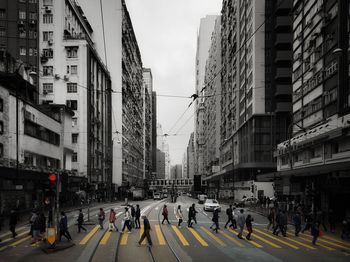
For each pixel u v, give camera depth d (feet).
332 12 92.07
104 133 244.42
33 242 57.26
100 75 233.76
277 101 189.78
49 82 198.59
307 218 71.72
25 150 119.65
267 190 184.85
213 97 354.54
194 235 67.46
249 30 204.74
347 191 82.79
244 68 215.92
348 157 83.71
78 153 197.26
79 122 198.39
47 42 198.08
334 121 87.35
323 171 85.46
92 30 260.83
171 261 42.98
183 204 191.72
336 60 88.69
